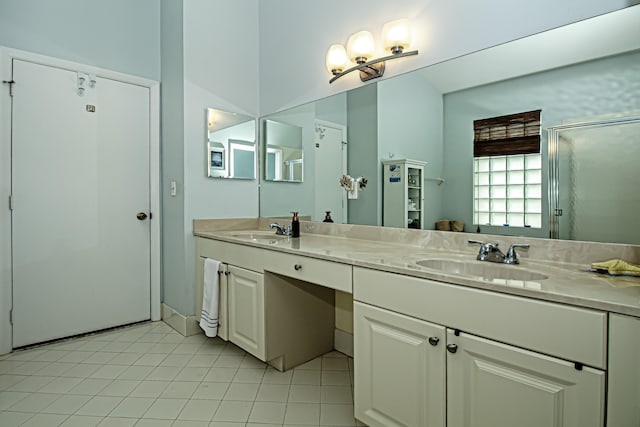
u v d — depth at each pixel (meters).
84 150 2.44
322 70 2.32
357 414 1.42
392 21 1.86
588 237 1.28
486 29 1.53
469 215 1.61
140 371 1.97
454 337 1.10
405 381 1.24
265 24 2.79
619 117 1.20
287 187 2.62
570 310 0.88
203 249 2.45
